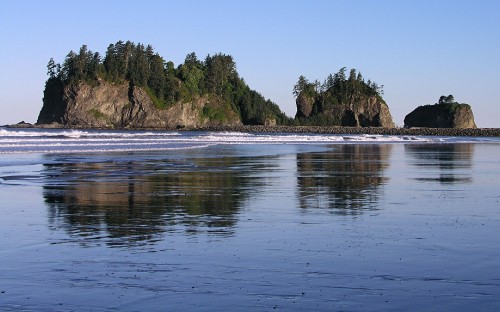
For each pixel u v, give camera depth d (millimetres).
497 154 49250
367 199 17500
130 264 9297
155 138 79812
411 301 7539
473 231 12156
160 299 7594
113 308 7258
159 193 18969
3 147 45938
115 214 14344
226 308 7277
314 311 7191
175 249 10375
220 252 10148
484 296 7742
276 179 24156
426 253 10078
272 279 8500
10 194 18250
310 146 63594
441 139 108938
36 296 7691
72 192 19031
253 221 13391
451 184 22312
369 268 9102
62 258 9672
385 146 66562
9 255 9852
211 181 23156
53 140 61062
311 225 12867
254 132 161250
